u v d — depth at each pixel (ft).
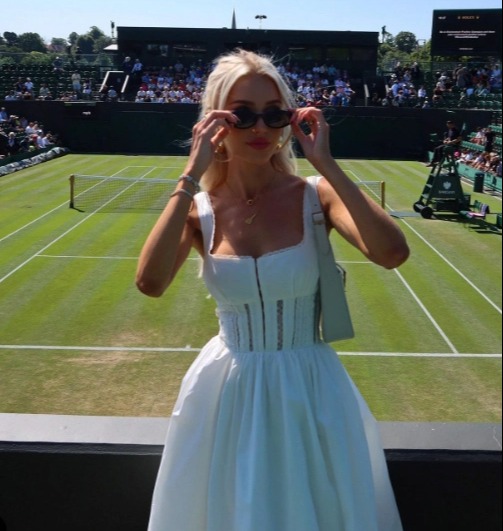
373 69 147.23
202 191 8.04
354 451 7.40
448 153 72.95
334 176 7.23
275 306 7.39
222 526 7.39
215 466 7.42
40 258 52.85
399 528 7.73
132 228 63.52
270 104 7.47
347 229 7.40
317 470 7.27
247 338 7.50
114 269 49.98
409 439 8.61
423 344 36.63
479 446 8.46
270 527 7.06
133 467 8.50
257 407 7.30
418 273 50.19
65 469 8.54
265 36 144.87
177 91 138.21
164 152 130.31
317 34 144.46
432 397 30.60
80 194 81.61
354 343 36.63
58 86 146.92
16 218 67.77
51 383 31.73
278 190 7.73
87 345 36.09
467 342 36.94
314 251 7.46
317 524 7.16
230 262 7.37
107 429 8.78
